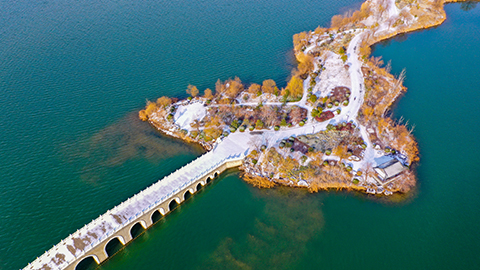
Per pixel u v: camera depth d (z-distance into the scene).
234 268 122.75
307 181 152.88
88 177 157.75
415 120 188.50
